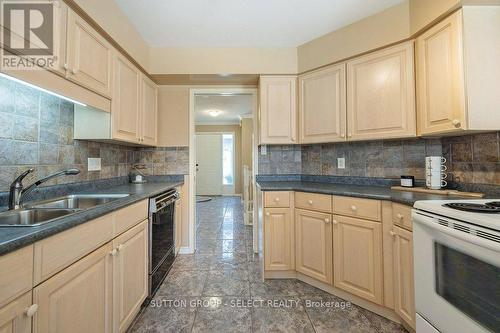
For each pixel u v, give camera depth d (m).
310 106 2.31
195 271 2.29
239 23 2.00
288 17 1.92
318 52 2.23
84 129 1.74
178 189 2.66
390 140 2.09
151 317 1.59
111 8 1.64
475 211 0.92
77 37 1.34
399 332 1.46
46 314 0.82
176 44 2.35
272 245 2.11
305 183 2.45
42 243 0.81
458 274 0.89
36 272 0.79
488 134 1.50
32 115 1.40
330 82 2.16
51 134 1.54
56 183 1.59
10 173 1.27
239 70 2.40
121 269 1.35
